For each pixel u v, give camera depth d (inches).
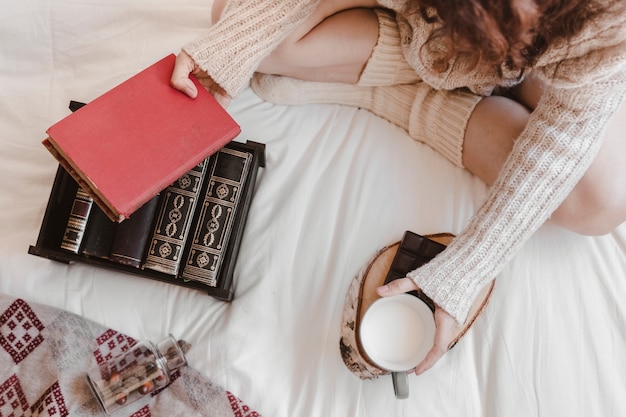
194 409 40.4
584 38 30.0
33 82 46.1
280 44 40.4
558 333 42.2
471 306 39.9
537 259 43.8
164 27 46.8
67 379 40.3
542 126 35.4
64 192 40.1
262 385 40.8
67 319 41.5
